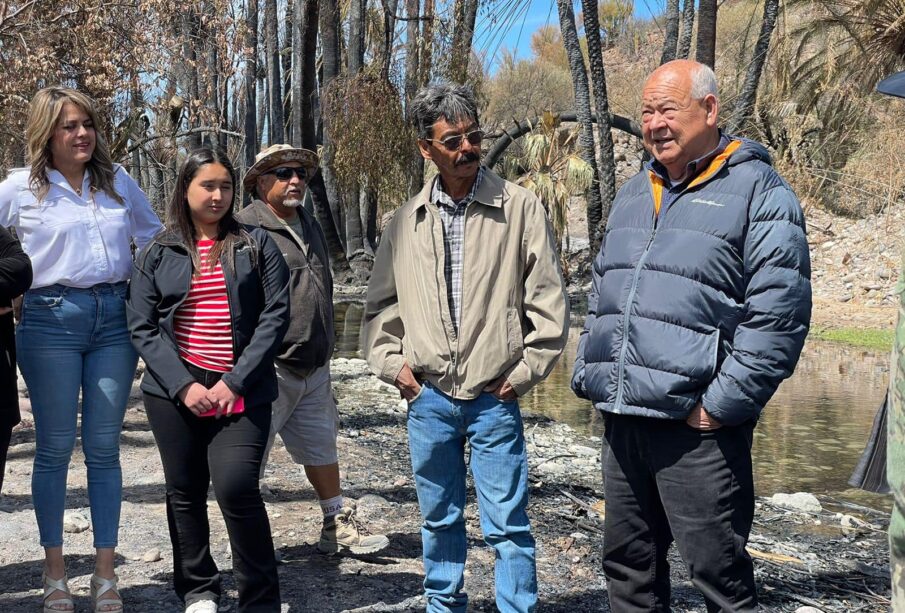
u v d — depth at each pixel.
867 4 13.81
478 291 3.56
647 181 3.41
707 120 3.22
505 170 28.02
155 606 4.09
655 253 3.26
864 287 18.91
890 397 1.76
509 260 3.59
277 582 3.71
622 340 3.29
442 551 3.74
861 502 6.34
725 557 3.21
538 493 6.13
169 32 12.97
